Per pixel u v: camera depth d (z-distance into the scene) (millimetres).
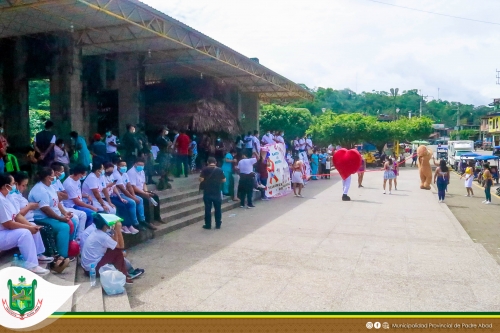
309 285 5820
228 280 6012
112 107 16844
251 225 9961
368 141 35875
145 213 8727
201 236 8766
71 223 6273
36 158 9383
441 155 41719
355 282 5961
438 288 5746
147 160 11789
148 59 15992
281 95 25797
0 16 10781
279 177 15500
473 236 10000
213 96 19797
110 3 9586
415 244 8141
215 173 9422
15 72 13211
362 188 18516
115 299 5117
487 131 56969
